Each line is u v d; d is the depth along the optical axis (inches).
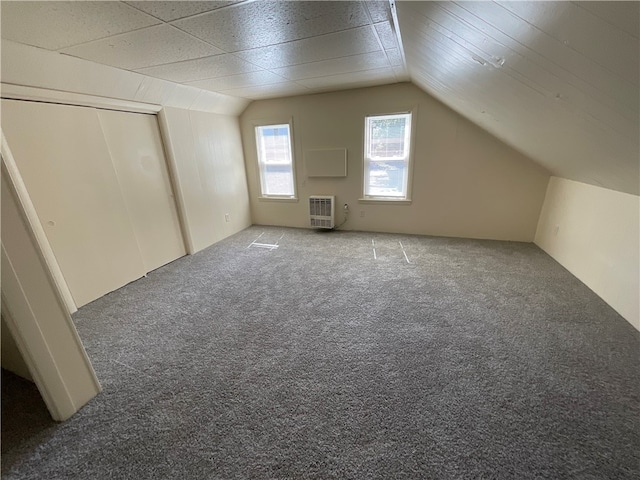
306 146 172.1
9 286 46.5
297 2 59.1
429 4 51.1
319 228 185.8
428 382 62.6
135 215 118.0
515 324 81.9
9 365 66.9
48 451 50.1
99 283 104.0
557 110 64.6
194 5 57.7
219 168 163.6
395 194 166.7
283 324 85.2
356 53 94.0
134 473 46.3
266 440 50.9
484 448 48.4
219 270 125.3
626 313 83.0
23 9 55.6
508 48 51.2
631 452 47.3
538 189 140.1
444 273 115.6
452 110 140.3
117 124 108.9
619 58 35.4
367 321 85.4
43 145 86.3
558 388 60.1
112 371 68.2
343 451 48.6
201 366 69.4
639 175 69.1
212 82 122.8
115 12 59.1
